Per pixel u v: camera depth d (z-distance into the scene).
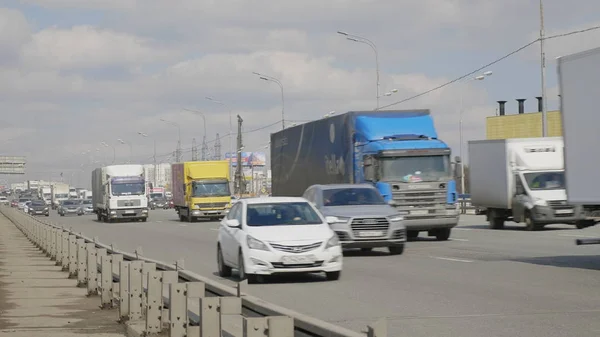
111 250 19.27
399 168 34.00
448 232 35.53
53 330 14.73
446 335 12.62
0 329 14.88
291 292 18.69
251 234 20.56
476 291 17.97
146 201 74.00
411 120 35.41
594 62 21.44
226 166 71.62
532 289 18.05
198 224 65.88
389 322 13.99
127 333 14.07
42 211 106.94
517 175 41.88
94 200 89.12
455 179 34.47
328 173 38.34
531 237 36.34
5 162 148.00
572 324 13.35
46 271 28.31
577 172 22.16
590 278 19.94
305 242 20.33
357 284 19.98
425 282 19.98
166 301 12.73
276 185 48.00
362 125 35.38
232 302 7.81
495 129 98.62
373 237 27.42
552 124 91.19
